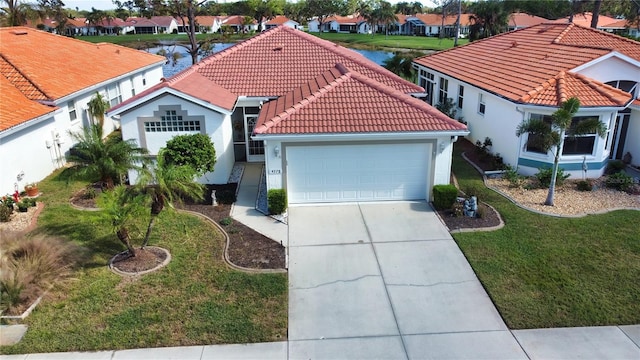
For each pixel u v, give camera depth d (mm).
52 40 26703
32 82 19266
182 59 54125
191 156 15766
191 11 42406
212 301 10359
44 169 18328
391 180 15680
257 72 20750
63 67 22766
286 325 9695
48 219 14344
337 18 119062
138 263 11727
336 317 10000
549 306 10211
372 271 11719
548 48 21578
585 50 19156
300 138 14586
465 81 22500
